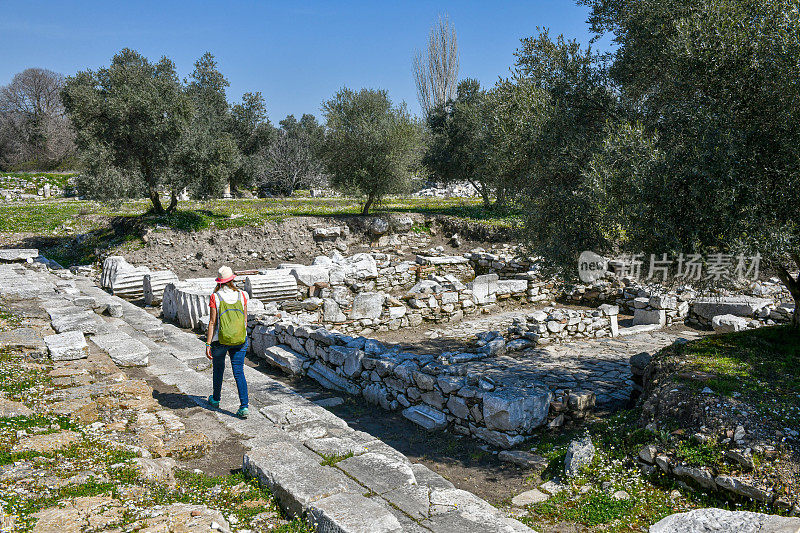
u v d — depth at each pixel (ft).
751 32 23.09
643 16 30.12
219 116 145.18
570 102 33.42
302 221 91.20
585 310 56.34
